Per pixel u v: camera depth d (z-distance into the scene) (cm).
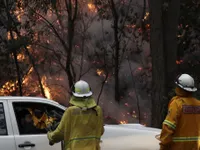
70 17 1288
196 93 1110
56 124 566
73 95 516
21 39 1169
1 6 1210
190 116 495
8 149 550
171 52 1045
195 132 496
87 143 505
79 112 507
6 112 568
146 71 1562
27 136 567
